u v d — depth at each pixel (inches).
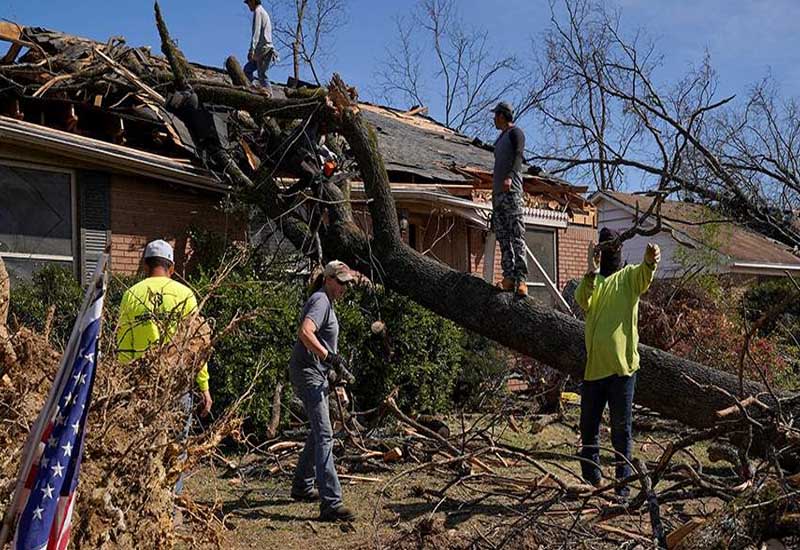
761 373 206.5
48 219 381.1
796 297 202.8
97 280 111.4
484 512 248.2
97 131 410.6
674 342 461.4
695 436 208.7
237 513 245.0
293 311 342.3
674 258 681.0
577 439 367.9
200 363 182.7
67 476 111.2
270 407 331.6
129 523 154.6
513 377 461.4
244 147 410.3
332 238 388.8
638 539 197.3
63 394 109.1
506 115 355.6
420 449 308.7
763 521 170.2
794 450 222.1
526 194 563.2
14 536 108.1
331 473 239.1
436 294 365.4
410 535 214.4
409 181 494.6
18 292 336.5
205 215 427.2
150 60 440.1
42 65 378.6
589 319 266.5
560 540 206.7
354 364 367.6
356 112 382.3
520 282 352.2
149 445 160.1
